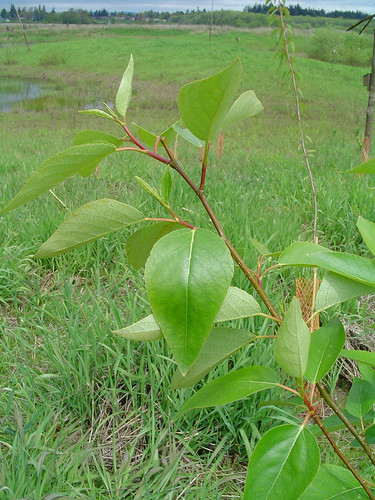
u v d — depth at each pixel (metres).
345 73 9.94
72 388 0.86
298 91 0.93
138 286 1.13
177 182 1.73
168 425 0.78
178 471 0.73
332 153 2.84
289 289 1.19
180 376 0.39
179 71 10.28
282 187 1.91
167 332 0.28
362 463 0.76
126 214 0.35
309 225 1.63
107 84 9.57
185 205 1.62
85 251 1.36
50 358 0.91
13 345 1.04
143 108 6.84
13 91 9.04
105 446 0.78
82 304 1.10
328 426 0.48
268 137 4.02
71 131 4.66
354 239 1.46
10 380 0.90
